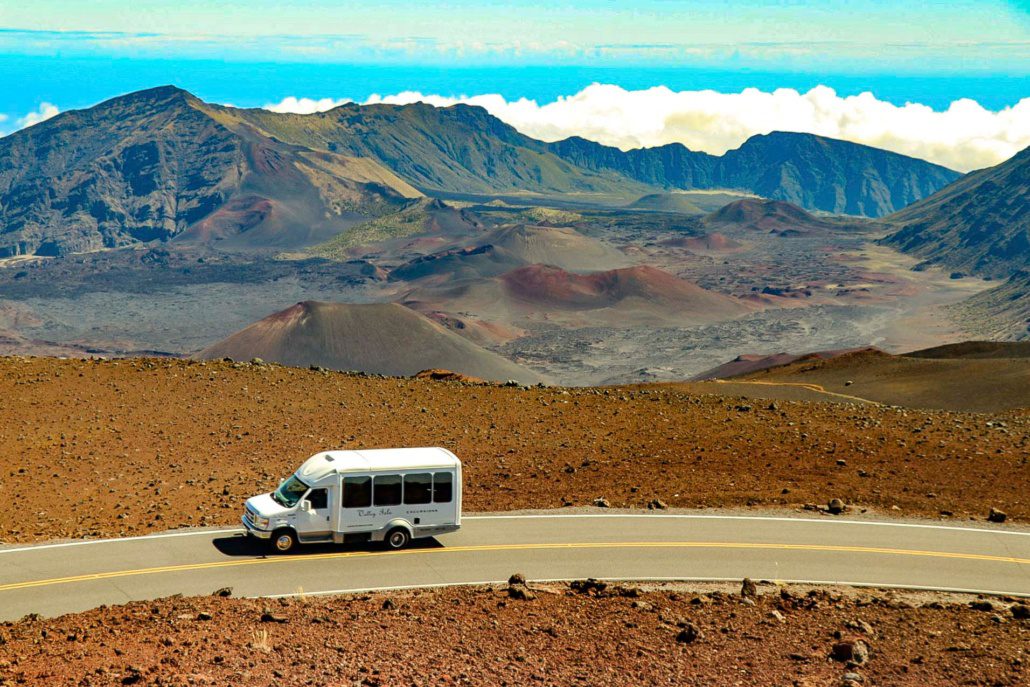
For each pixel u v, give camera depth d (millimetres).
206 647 15891
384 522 26391
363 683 13953
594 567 25031
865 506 30625
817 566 25359
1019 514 29688
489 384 52188
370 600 21109
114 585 23328
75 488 31547
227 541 26891
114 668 14500
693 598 21031
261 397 44062
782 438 38906
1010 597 23094
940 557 26172
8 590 22938
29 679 14000
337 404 43625
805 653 16547
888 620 19375
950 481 33031
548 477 33812
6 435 36219
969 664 15883
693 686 14609
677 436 39344
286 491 26750
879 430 40500
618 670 15383
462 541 27188
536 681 14617
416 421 41344
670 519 29344
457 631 17703
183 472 33594
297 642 16391
